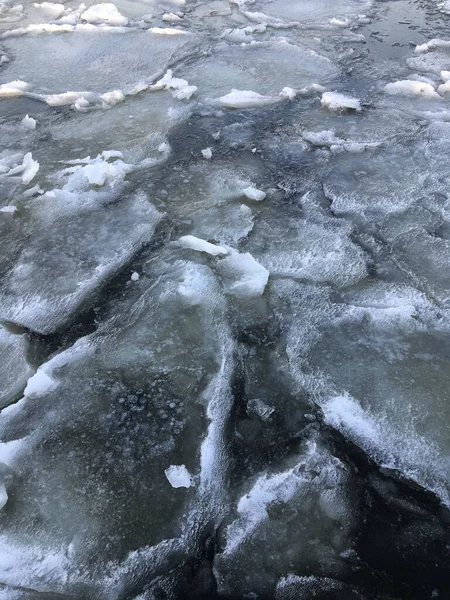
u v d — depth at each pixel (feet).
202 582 4.89
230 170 9.36
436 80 11.75
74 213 8.52
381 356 6.43
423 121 10.43
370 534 5.13
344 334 6.68
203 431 5.81
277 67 12.53
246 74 12.31
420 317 6.81
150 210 8.51
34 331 6.84
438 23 14.44
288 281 7.30
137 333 6.77
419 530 5.15
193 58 13.10
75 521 5.22
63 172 9.36
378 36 13.82
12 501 5.34
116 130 10.52
